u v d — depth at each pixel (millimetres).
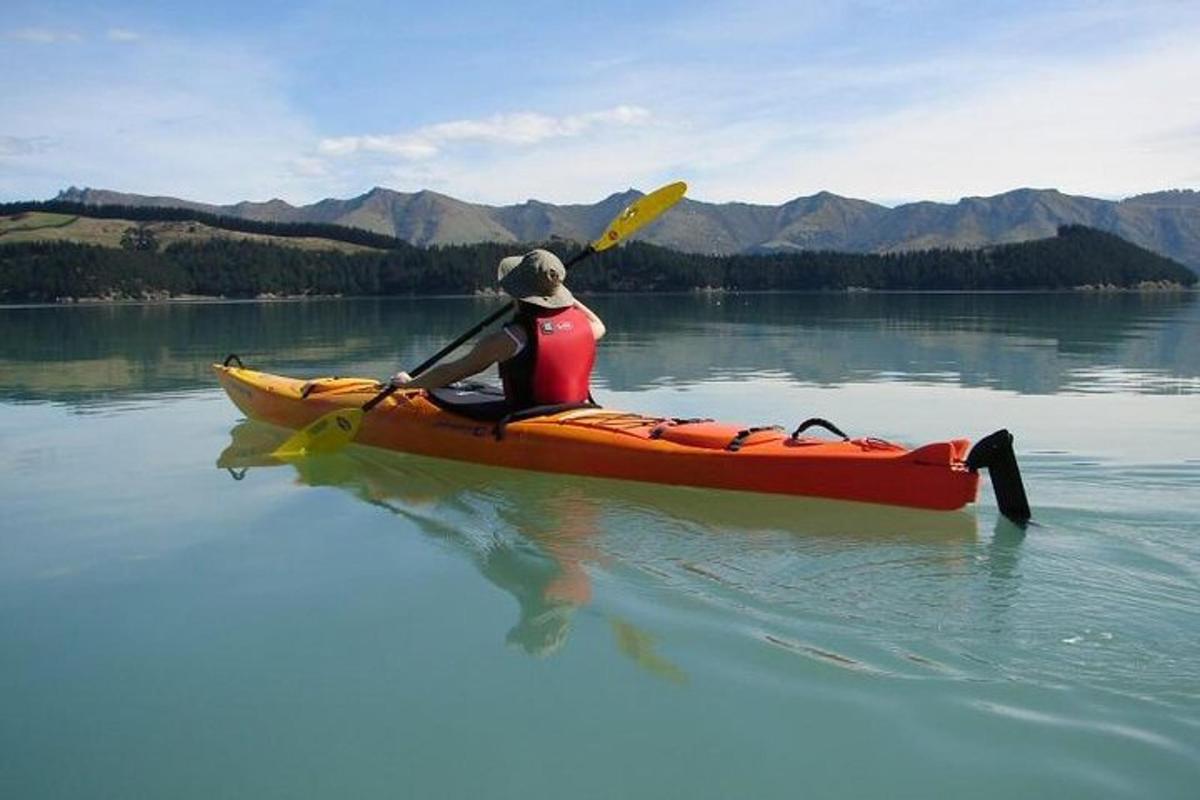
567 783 2551
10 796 2594
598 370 11969
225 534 4949
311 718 2955
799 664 3139
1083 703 2824
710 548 4297
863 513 4723
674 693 2994
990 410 8562
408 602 3898
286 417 7809
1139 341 15695
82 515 5375
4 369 12508
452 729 2854
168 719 2988
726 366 12312
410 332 19484
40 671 3357
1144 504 4824
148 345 16391
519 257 6281
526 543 4523
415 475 6066
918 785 2465
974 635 3285
